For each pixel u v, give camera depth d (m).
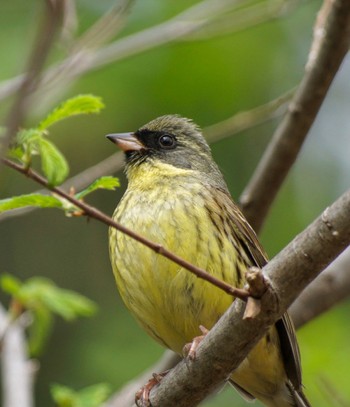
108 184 7.45
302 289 7.49
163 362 11.29
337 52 9.76
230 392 14.16
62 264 15.72
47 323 11.16
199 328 9.78
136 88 13.72
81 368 14.49
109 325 15.00
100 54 11.79
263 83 14.05
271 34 14.20
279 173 10.59
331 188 15.20
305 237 7.36
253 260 10.05
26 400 10.45
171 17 13.60
